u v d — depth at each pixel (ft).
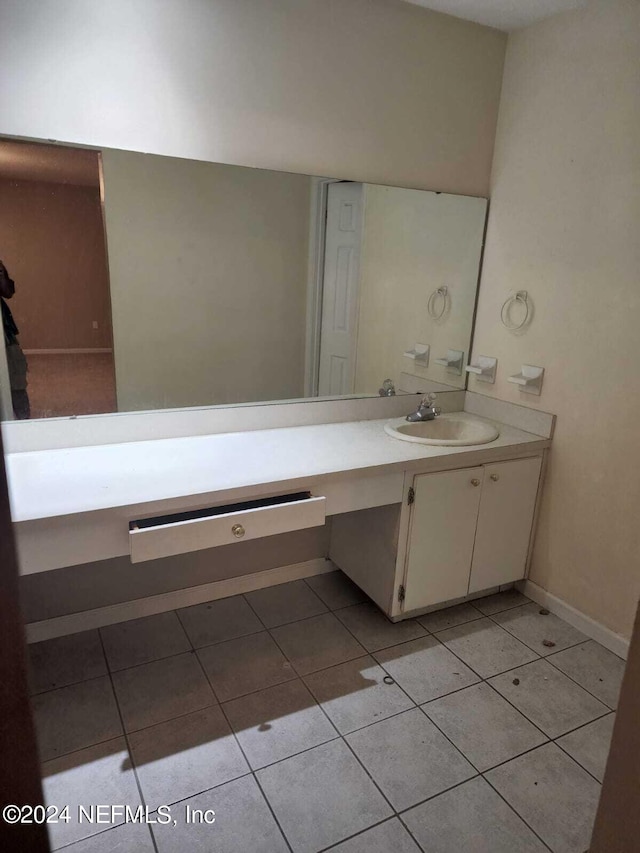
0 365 6.08
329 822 4.92
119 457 6.41
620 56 6.51
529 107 7.70
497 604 8.27
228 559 8.02
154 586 7.58
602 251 6.93
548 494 8.03
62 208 6.03
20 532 4.91
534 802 5.18
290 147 7.00
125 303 6.56
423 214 8.06
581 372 7.36
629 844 2.29
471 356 9.06
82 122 5.92
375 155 7.54
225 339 7.24
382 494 6.77
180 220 6.64
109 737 5.71
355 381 8.26
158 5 5.93
